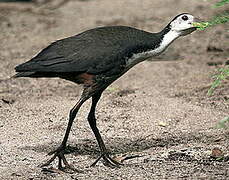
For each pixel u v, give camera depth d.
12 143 12.14
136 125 13.37
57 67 10.68
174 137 12.59
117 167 10.77
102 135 12.77
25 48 21.56
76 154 11.64
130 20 26.17
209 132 12.78
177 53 20.62
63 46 10.91
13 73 18.02
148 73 18.11
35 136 12.60
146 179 9.91
